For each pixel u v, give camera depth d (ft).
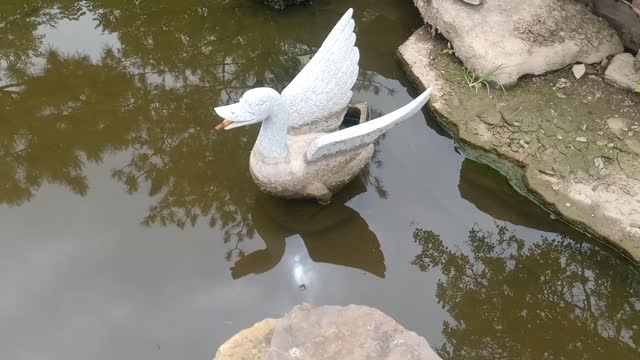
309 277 5.85
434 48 7.35
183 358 5.35
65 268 5.85
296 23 8.21
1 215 6.21
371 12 8.26
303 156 5.69
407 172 6.52
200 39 8.05
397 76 7.50
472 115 6.69
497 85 6.82
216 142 6.79
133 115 7.09
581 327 5.65
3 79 7.46
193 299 5.67
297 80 5.71
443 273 5.92
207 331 5.49
